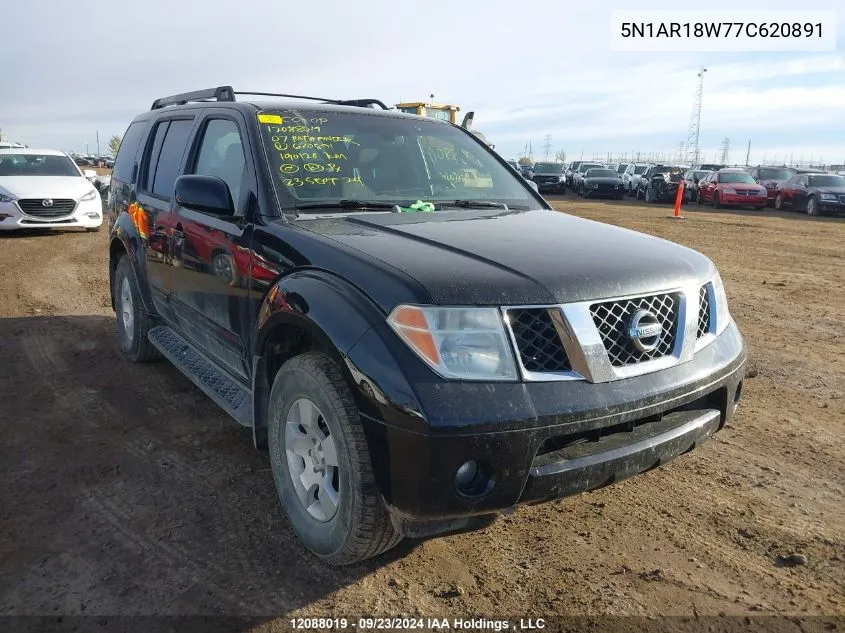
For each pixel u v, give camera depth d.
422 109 21.36
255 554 2.92
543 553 2.97
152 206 4.67
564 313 2.47
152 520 3.17
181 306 4.29
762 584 2.77
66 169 13.69
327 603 2.62
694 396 2.76
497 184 4.29
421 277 2.48
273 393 2.98
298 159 3.56
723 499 3.44
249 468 3.68
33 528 3.09
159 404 4.59
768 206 25.56
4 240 12.08
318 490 2.81
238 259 3.38
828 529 3.17
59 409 4.48
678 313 2.81
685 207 24.72
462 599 2.65
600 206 24.34
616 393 2.50
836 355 5.92
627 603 2.64
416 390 2.29
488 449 2.30
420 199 3.81
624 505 3.39
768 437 4.19
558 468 2.42
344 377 2.48
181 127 4.61
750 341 6.35
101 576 2.76
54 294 7.98
